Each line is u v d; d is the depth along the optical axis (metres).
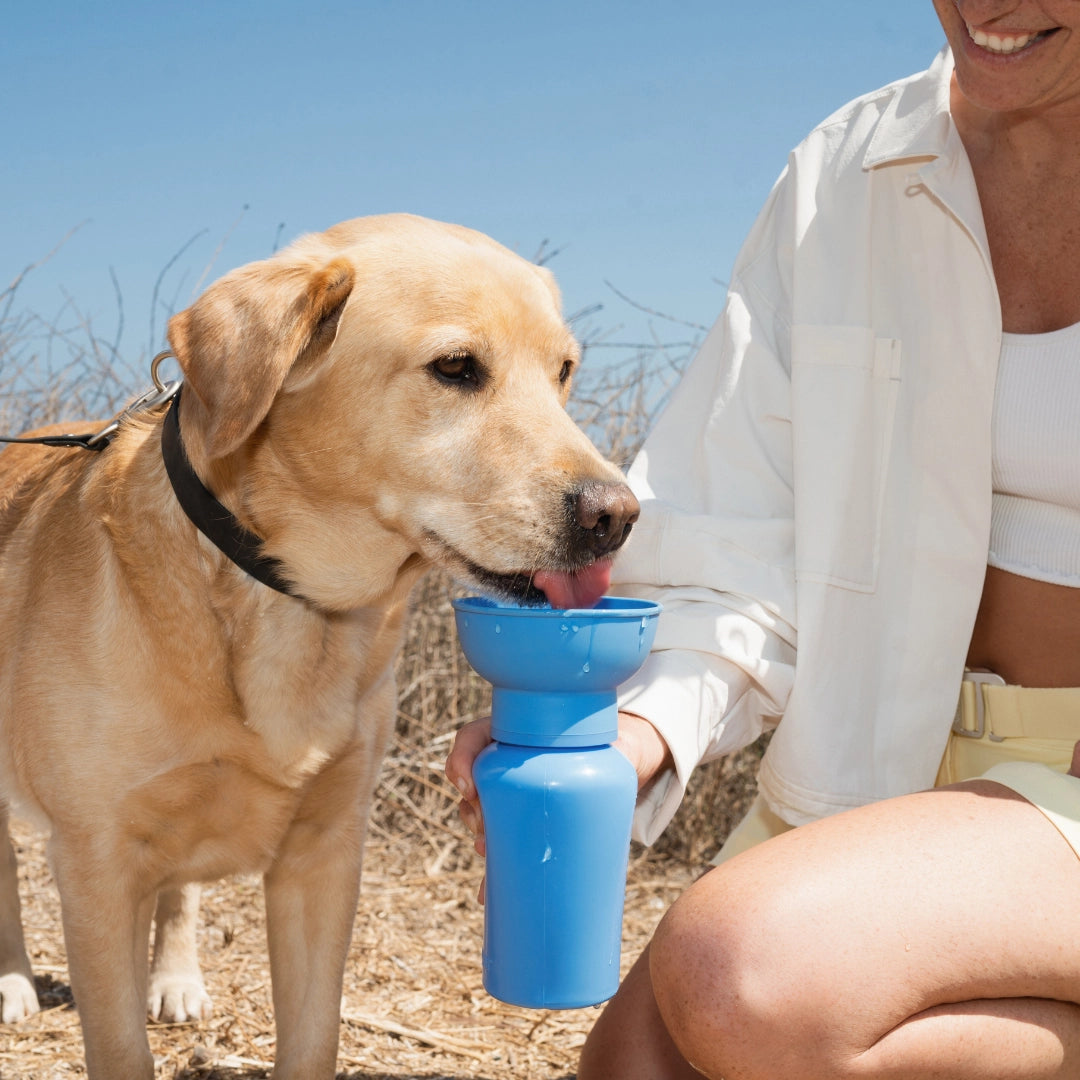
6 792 2.44
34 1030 2.73
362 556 2.20
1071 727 1.99
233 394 2.00
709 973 1.44
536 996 1.59
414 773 4.62
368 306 2.13
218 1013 2.87
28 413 4.76
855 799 2.04
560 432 2.12
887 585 2.08
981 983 1.46
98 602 2.18
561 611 1.53
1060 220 1.98
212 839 2.29
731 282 2.33
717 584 2.05
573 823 1.55
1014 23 1.77
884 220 2.13
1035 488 2.00
